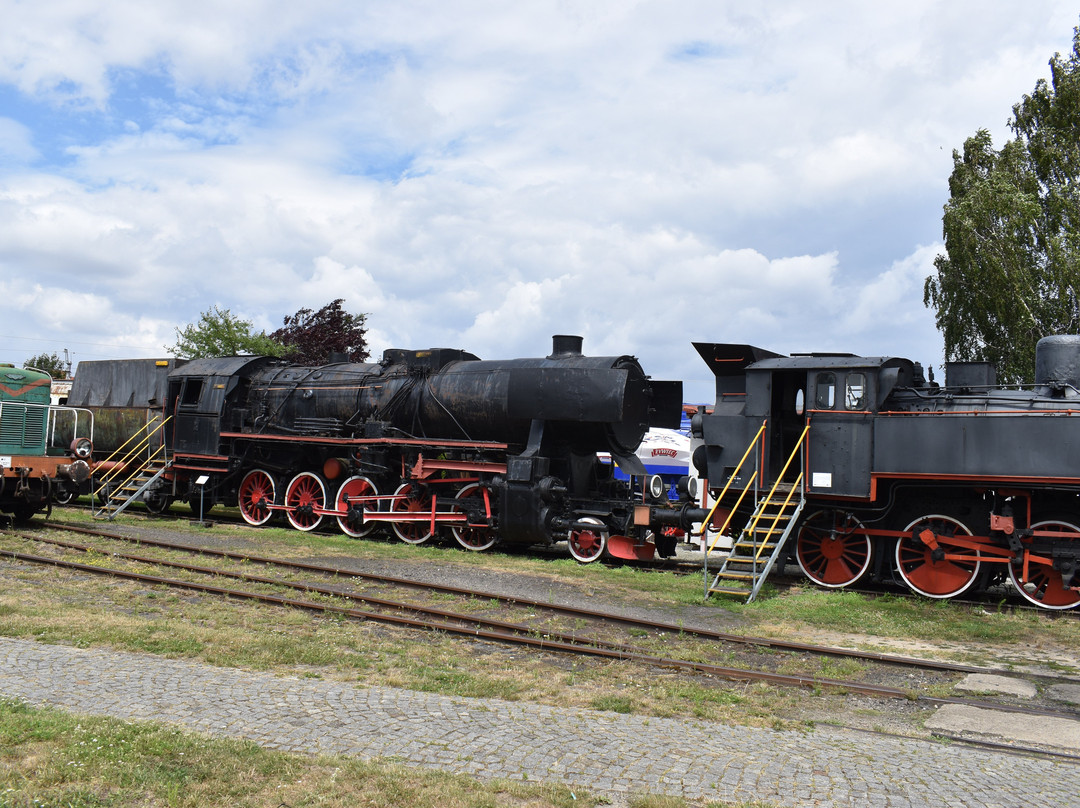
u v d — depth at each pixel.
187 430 19.39
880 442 12.39
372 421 16.95
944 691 7.46
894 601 11.72
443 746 5.23
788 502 12.86
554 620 9.66
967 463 11.66
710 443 14.12
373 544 15.50
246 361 19.55
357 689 6.52
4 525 15.57
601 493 16.19
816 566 13.72
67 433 22.55
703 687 7.29
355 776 4.59
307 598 10.22
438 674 7.15
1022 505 11.90
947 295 31.64
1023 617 10.75
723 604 11.08
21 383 15.73
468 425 16.12
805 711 6.80
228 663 7.18
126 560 12.23
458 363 17.16
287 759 4.81
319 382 18.58
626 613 10.18
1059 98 30.34
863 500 12.74
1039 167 30.67
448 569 12.80
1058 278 28.00
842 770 5.13
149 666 6.80
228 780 4.46
